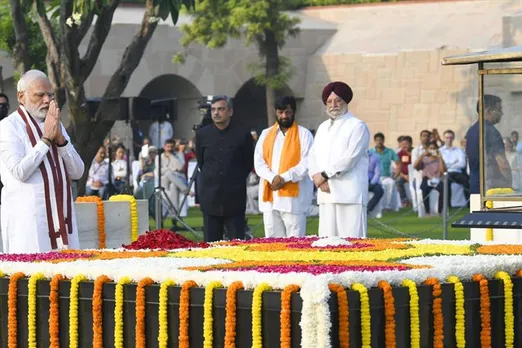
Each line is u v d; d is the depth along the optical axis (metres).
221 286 9.34
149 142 40.53
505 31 48.28
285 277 8.98
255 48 51.41
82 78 24.23
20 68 24.89
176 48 49.81
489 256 10.75
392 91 50.97
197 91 50.59
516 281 10.22
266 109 53.88
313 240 13.39
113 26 46.59
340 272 9.16
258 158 18.69
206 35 46.34
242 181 19.06
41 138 13.87
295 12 54.47
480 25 50.22
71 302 10.12
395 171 38.03
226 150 18.97
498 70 11.02
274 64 48.72
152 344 9.71
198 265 10.34
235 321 9.18
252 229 26.78
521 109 11.02
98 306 9.96
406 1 52.56
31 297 10.39
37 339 10.42
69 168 14.16
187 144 39.78
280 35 47.53
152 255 11.55
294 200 18.41
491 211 11.02
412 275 9.41
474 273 9.91
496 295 10.03
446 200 25.19
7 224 13.95
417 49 50.56
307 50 52.88
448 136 35.88
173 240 12.70
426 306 9.47
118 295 9.86
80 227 16.27
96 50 24.25
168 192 31.14
